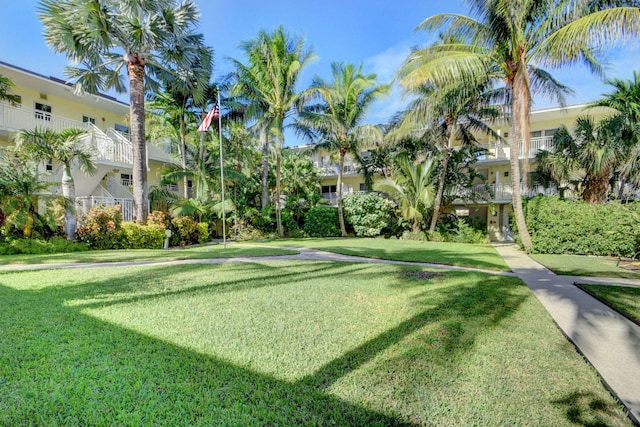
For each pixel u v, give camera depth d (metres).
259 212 19.42
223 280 6.18
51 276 6.40
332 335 3.41
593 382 2.48
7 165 10.85
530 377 2.55
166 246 13.15
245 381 2.47
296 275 6.78
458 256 10.02
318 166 26.62
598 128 12.26
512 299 4.91
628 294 5.10
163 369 2.62
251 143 21.06
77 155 11.74
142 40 11.44
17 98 13.26
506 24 10.06
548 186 14.39
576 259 9.62
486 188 17.97
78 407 2.10
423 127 17.44
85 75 12.73
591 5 9.58
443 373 2.60
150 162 19.81
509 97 13.89
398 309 4.36
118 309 4.21
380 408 2.14
